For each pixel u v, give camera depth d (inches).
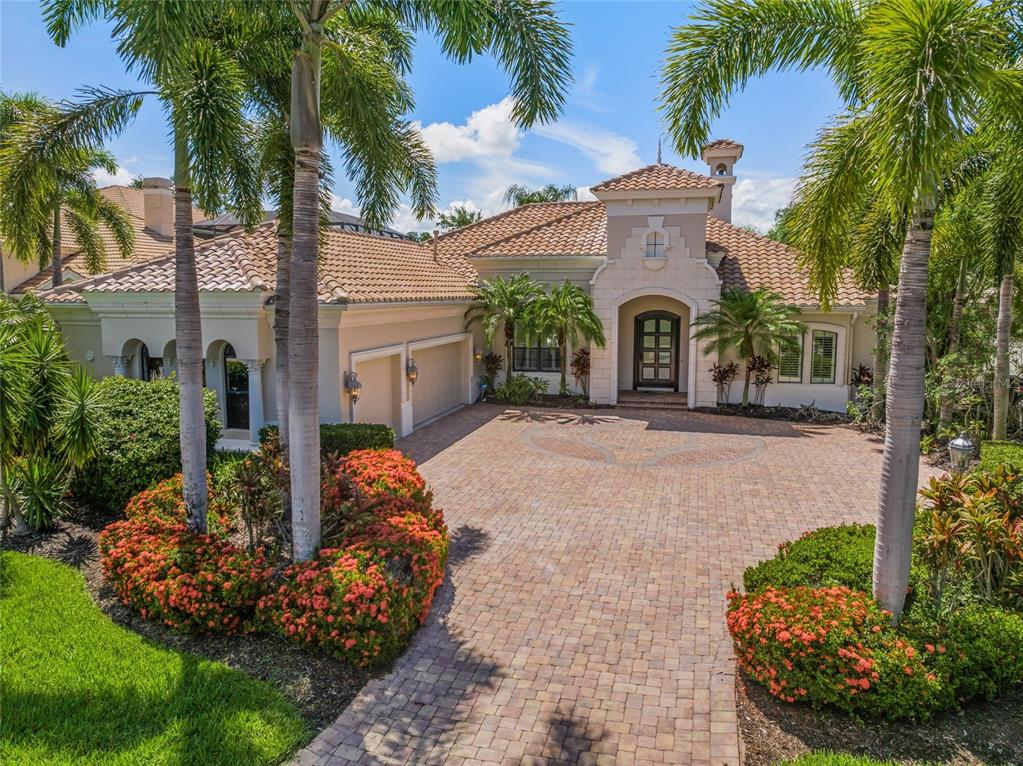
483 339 965.2
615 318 882.8
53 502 416.2
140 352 645.9
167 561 304.7
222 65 347.6
